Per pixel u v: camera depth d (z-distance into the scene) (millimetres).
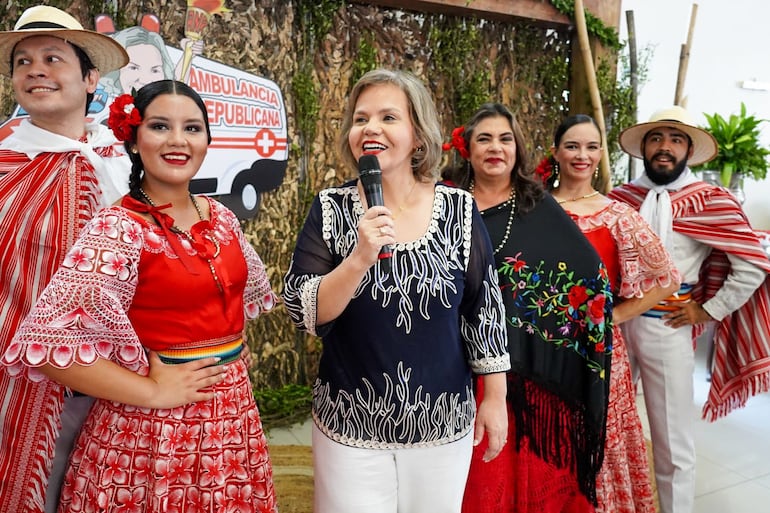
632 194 2314
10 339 1445
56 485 1443
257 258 1492
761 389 2334
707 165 4133
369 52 3250
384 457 1267
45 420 1393
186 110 1214
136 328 1204
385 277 1215
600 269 1759
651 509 2025
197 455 1213
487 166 1788
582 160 1987
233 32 2963
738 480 2676
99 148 1633
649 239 1890
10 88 2490
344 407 1253
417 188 1319
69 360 1070
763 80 5621
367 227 1101
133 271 1141
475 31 3490
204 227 1268
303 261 1277
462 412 1311
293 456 2832
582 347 1788
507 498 1806
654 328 2131
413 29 3400
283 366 3330
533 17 3498
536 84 3738
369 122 1225
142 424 1179
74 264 1088
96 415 1226
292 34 3145
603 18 3676
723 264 2258
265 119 3102
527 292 1769
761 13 5469
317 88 3236
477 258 1318
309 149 3266
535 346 1778
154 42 2750
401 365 1225
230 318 1282
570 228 1803
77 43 1584
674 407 2129
